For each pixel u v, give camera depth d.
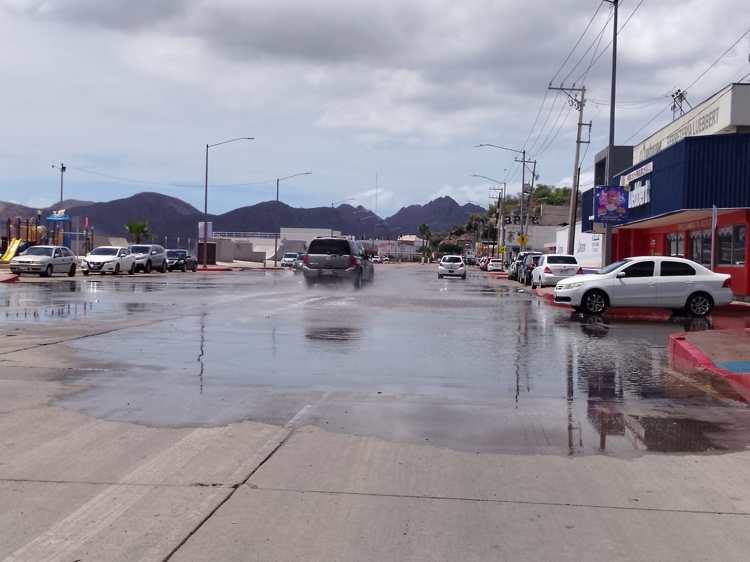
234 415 7.82
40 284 32.47
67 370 10.37
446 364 11.58
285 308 21.39
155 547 4.41
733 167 26.28
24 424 7.29
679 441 7.07
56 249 39.78
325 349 12.93
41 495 5.28
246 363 11.25
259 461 6.17
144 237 94.50
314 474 5.84
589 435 7.25
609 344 14.53
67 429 7.13
